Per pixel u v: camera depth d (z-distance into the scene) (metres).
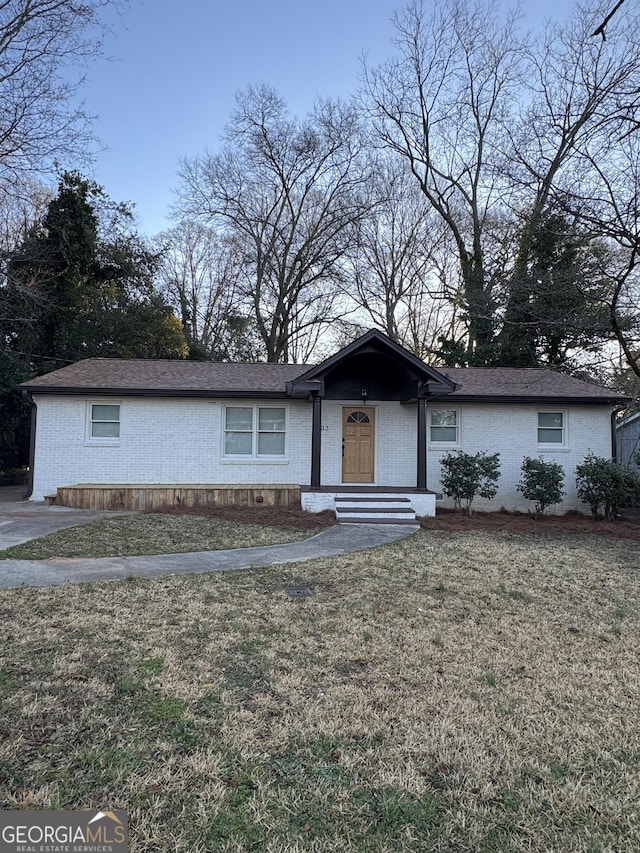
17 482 20.19
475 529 10.73
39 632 4.46
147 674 3.74
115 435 13.33
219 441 13.52
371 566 7.22
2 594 5.49
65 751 2.80
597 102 11.03
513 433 13.98
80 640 4.32
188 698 3.41
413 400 13.22
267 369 15.45
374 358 12.94
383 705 3.44
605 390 14.26
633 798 2.59
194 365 15.51
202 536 9.08
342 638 4.57
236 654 4.16
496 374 15.73
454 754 2.91
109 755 2.77
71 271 20.23
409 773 2.72
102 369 14.45
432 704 3.47
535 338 19.80
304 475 13.71
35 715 3.14
